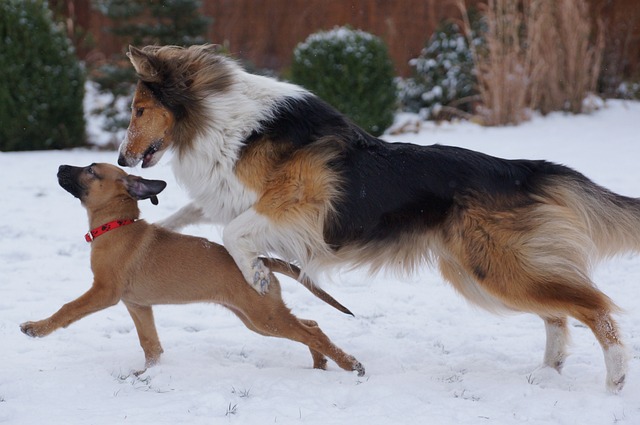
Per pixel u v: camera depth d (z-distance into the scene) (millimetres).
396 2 23094
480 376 6555
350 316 8398
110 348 7133
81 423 5156
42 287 8852
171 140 7004
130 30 18453
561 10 21234
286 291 9172
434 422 5430
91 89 21328
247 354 7133
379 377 6387
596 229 6828
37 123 16734
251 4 23047
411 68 22797
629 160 15648
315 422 5332
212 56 7141
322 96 18094
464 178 6672
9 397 5691
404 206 6699
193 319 8148
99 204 6473
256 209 6715
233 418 5359
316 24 23234
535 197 6695
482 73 21156
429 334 7844
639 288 9203
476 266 6625
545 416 5617
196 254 6434
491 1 20609
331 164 6730
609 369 6195
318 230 6719
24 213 11828
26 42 16344
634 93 22734
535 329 8086
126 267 6379
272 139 6824
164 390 5945
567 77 21469
